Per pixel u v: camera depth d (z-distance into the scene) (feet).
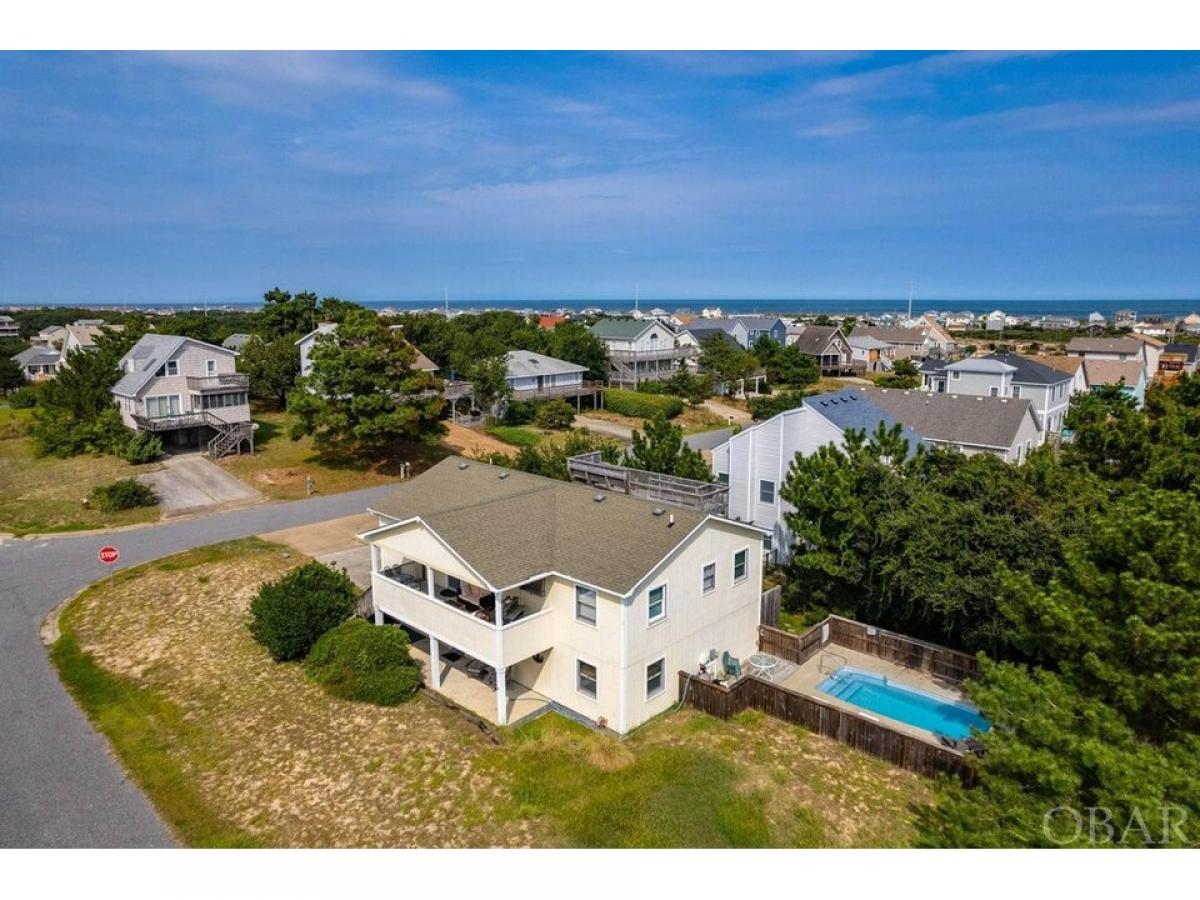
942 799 38.60
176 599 88.17
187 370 155.84
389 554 83.25
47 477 136.98
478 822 49.57
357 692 65.92
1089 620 41.45
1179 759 33.81
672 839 47.39
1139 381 194.70
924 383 245.86
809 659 74.79
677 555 63.98
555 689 66.49
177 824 49.70
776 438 98.89
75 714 63.98
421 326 221.46
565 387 223.10
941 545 67.67
